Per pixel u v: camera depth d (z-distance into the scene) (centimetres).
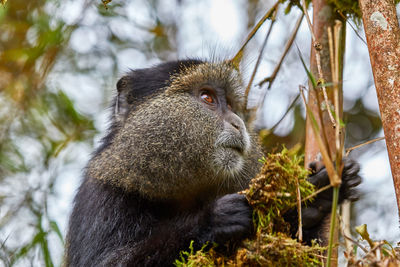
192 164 705
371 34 531
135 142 714
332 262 607
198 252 546
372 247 498
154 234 652
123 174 707
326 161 444
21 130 1127
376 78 519
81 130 1127
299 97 994
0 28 1184
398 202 477
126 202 704
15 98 1133
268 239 511
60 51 1158
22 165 1071
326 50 709
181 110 720
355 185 561
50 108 1142
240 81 825
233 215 556
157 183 700
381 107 509
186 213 695
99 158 752
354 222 1006
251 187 536
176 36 1358
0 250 898
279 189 525
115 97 839
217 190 722
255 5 1298
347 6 725
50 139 1117
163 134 711
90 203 724
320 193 555
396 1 746
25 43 1199
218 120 725
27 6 1202
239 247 552
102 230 699
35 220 1003
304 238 601
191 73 754
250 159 758
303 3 652
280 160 525
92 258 693
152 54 1291
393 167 486
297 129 1093
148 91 758
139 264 612
